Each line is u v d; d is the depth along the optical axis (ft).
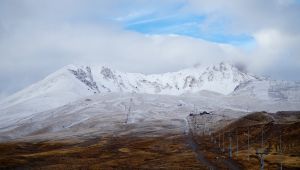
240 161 609.01
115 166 606.96
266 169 540.52
